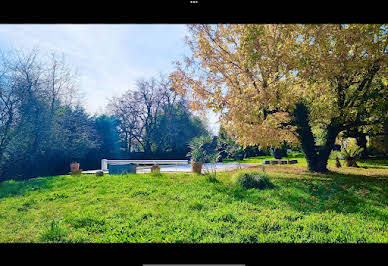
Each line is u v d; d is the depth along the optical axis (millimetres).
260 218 4070
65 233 3555
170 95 22062
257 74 7418
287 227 3719
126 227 3781
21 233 3666
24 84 10406
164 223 3961
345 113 8398
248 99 7039
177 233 3504
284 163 14727
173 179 8031
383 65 7277
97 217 4250
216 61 7414
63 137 12891
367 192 5984
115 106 21969
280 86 6887
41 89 11312
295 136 10125
